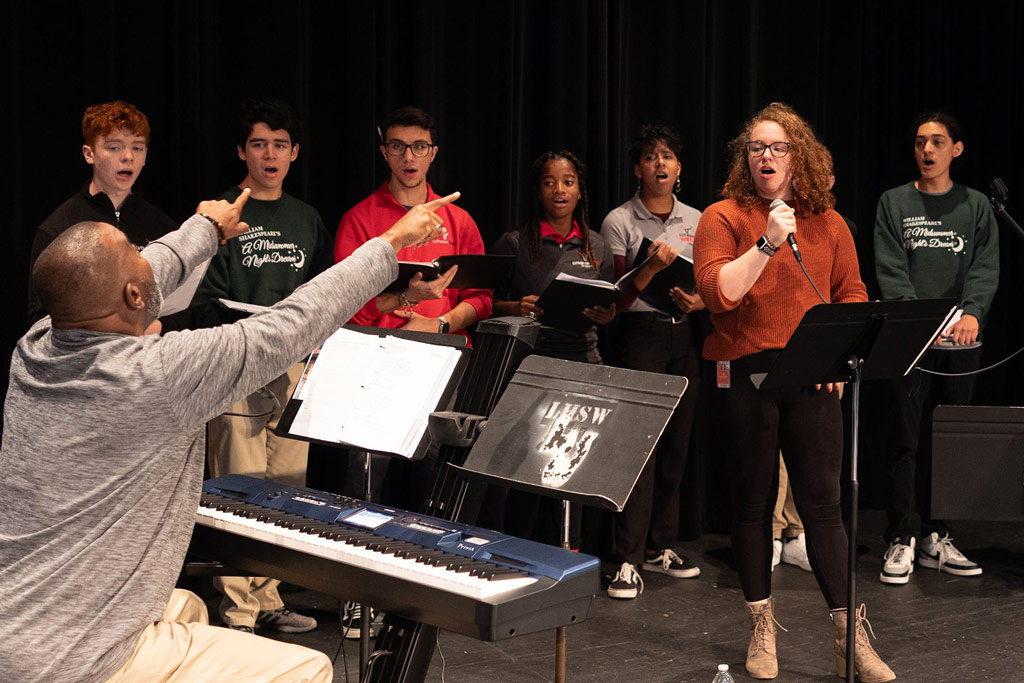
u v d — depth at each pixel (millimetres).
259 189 3168
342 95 3637
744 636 3148
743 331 2730
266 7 3455
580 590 1736
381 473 3125
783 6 4461
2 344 3176
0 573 1564
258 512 2061
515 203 3908
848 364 2420
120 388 1530
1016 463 2600
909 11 4648
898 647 3029
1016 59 4672
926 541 3834
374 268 1738
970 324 3629
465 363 2086
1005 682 2777
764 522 2814
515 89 3848
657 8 4156
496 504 3432
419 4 3627
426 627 1936
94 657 1558
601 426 1896
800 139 2691
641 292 3328
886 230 3807
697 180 4254
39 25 3188
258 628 3135
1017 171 4727
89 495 1552
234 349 1585
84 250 1566
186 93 3332
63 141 3248
